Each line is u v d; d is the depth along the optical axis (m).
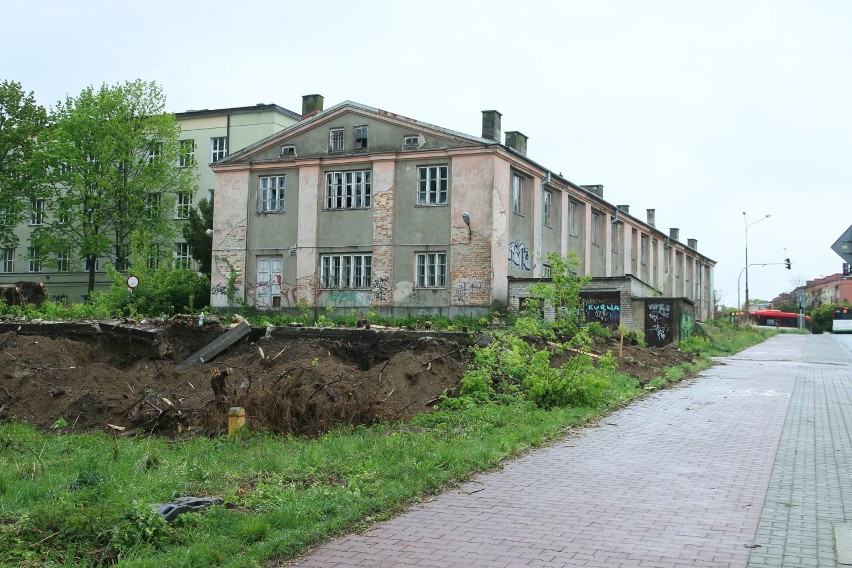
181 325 18.64
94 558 5.98
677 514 7.47
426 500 7.95
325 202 36.62
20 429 11.95
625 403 15.20
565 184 39.66
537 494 8.22
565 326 16.25
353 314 33.59
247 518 6.85
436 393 14.48
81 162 45.75
